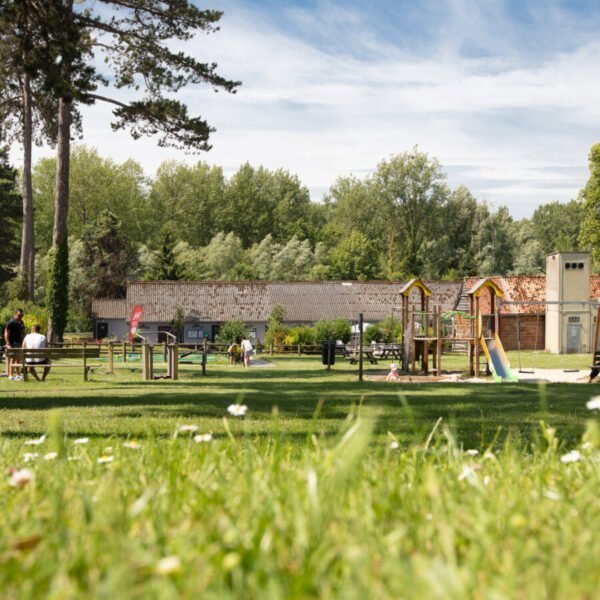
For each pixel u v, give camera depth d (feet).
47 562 4.99
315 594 4.44
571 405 40.81
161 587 4.30
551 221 412.57
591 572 4.71
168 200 342.03
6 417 33.96
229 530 5.57
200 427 27.61
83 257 250.78
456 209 295.48
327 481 7.28
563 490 8.30
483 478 9.77
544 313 178.91
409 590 4.14
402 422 30.22
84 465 11.56
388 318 174.40
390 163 294.66
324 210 357.00
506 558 5.13
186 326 206.39
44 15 83.25
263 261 286.66
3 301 209.97
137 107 103.86
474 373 96.02
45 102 134.72
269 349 166.61
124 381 68.85
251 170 355.15
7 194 217.97
